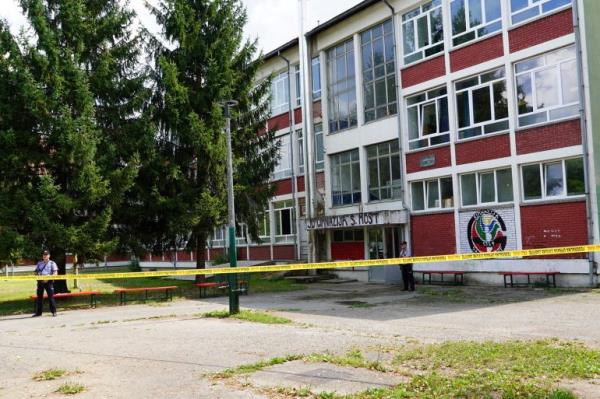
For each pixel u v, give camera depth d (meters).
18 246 18.52
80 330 13.05
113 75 22.11
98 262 20.48
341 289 22.52
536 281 20.00
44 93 19.14
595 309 13.54
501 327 11.40
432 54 24.42
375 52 27.62
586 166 18.81
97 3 22.28
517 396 6.09
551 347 8.75
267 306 17.16
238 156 24.88
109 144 20.95
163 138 23.61
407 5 25.39
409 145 25.55
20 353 10.13
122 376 8.01
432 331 11.13
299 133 33.22
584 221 18.84
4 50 19.27
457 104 23.42
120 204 21.75
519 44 20.94
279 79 34.91
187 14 23.62
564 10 19.55
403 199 25.42
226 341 10.53
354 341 10.06
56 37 20.28
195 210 22.41
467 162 22.77
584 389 6.33
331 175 30.33
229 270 14.27
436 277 23.73
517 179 20.89
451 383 6.66
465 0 23.03
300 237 32.66
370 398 6.33
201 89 23.50
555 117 19.89
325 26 29.78
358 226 26.62
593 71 19.16
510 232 21.11
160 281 32.69
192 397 6.77
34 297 17.88
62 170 20.06
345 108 29.45
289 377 7.45
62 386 7.42
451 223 23.41
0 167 19.22
